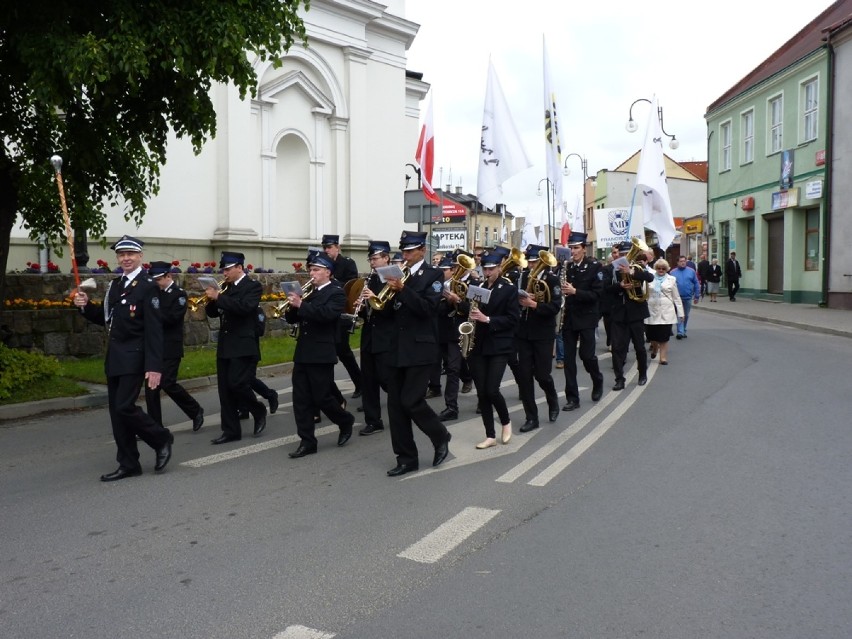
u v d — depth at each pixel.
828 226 23.80
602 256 41.81
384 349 7.46
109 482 6.32
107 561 4.57
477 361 7.26
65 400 9.77
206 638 3.61
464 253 7.40
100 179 11.19
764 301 28.28
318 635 3.61
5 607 3.97
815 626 3.61
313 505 5.59
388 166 23.55
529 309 8.00
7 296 12.23
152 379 6.29
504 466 6.57
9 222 10.15
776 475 6.11
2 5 8.41
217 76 9.54
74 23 8.87
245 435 8.15
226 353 7.70
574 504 5.47
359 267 22.42
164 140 10.54
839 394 9.60
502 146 13.48
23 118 10.34
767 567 4.30
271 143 20.16
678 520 5.09
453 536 4.86
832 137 23.53
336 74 21.77
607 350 15.26
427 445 7.54
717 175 33.31
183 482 6.28
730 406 8.98
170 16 8.72
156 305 6.37
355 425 8.59
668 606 3.84
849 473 6.13
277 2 9.52
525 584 4.12
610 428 7.96
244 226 19.39
